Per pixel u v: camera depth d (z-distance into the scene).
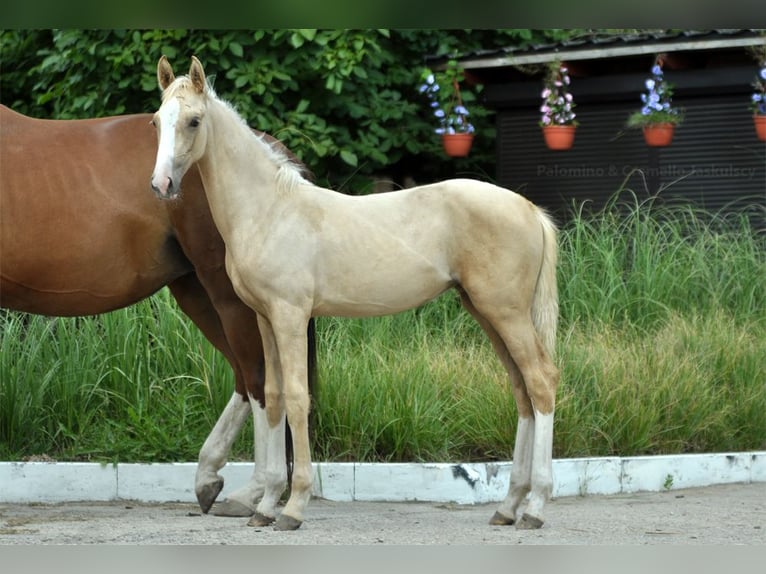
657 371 9.61
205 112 6.43
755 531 6.66
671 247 11.57
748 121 13.34
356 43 12.35
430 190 6.72
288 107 13.10
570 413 8.99
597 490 8.64
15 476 8.21
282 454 6.86
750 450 9.73
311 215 6.59
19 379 8.91
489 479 8.31
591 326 10.45
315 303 6.62
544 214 6.80
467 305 6.94
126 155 7.29
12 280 7.20
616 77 13.52
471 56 13.30
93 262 7.21
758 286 11.31
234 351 7.30
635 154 13.81
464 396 9.11
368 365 9.21
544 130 13.16
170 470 8.29
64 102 12.85
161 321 9.41
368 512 7.66
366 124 13.39
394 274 6.60
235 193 6.59
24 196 7.13
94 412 8.95
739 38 12.27
